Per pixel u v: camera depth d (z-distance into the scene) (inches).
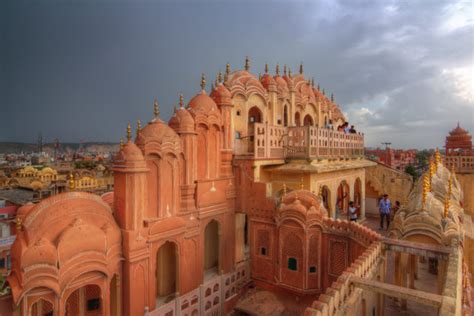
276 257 609.9
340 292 297.4
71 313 462.9
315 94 1076.5
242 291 631.2
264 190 620.7
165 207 499.2
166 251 548.1
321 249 571.5
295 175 693.3
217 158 609.6
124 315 441.4
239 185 650.2
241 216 669.9
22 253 341.4
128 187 444.1
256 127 632.4
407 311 444.1
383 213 866.1
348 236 534.6
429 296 273.7
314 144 705.6
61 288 360.5
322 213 577.3
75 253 378.9
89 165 3078.2
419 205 437.4
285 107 878.4
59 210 390.6
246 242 812.0
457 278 303.9
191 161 550.6
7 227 1080.2
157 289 547.8
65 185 1724.9
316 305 265.7
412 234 425.7
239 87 690.2
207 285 564.1
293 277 585.3
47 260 352.5
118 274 437.1
